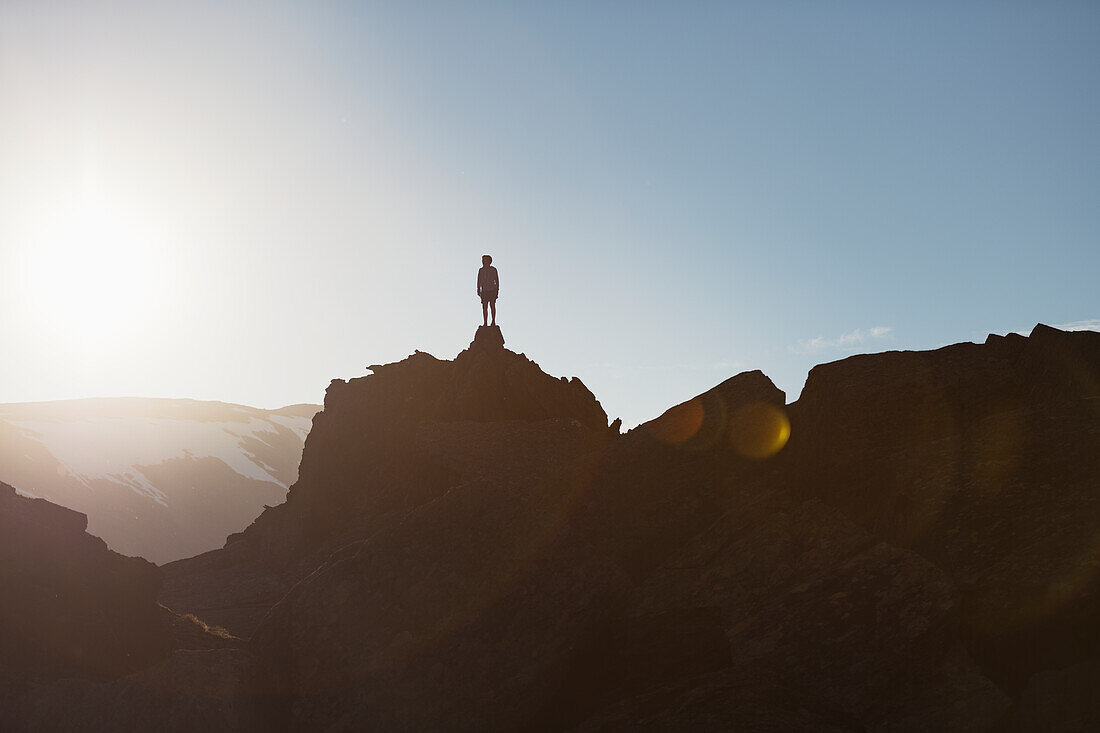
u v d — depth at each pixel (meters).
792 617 18.44
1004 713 15.86
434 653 18.55
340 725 17.97
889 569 18.53
